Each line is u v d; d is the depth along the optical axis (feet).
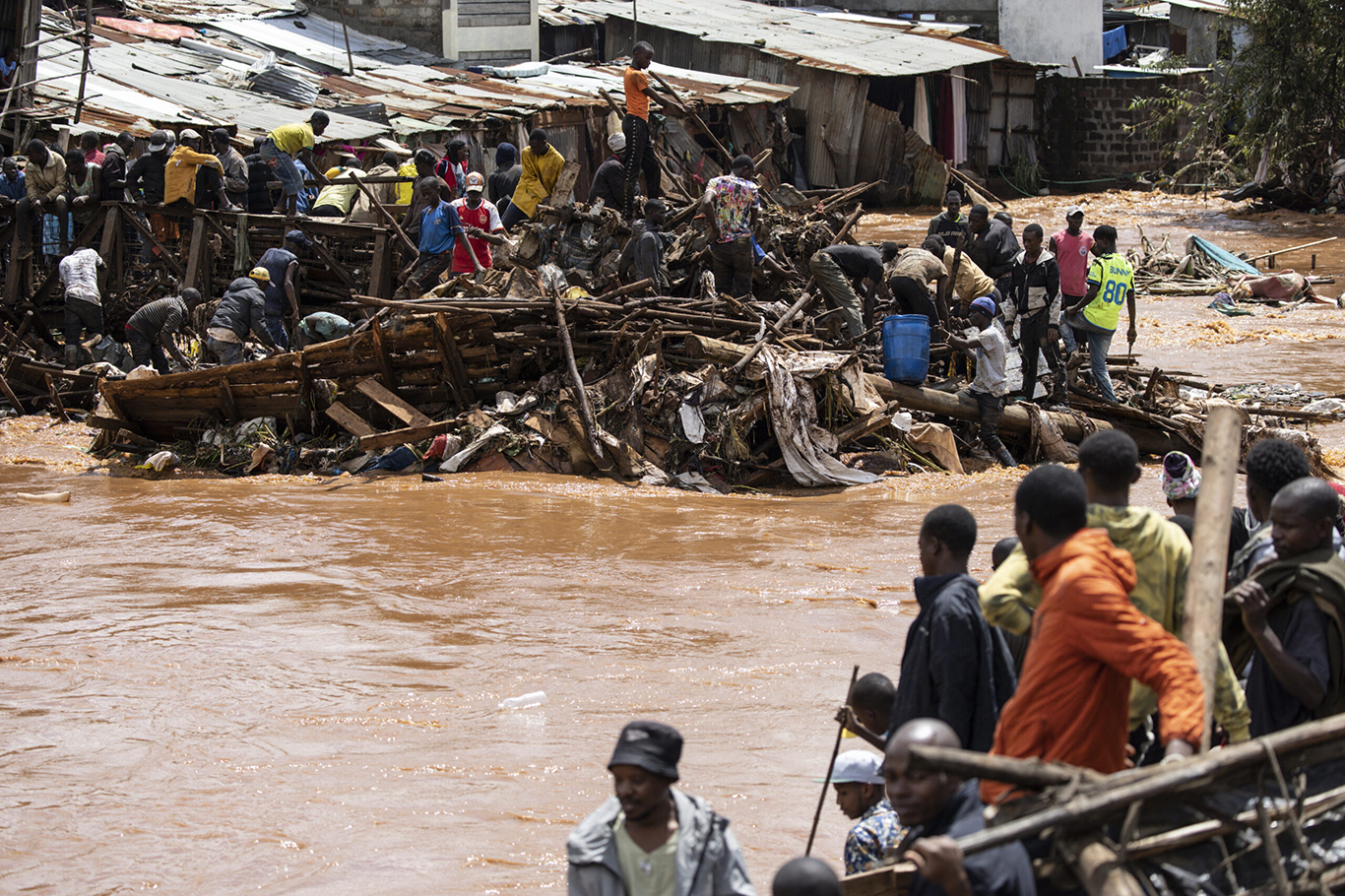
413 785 45.68
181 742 49.70
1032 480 29.04
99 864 40.04
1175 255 232.12
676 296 116.47
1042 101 348.18
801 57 292.61
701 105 257.34
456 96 225.15
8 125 161.48
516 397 104.88
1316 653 32.55
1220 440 32.01
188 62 212.23
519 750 48.73
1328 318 177.06
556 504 91.15
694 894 26.76
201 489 96.94
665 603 67.56
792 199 144.46
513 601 68.18
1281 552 33.94
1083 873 24.58
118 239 133.39
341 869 39.55
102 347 127.13
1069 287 112.37
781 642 60.85
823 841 40.98
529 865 39.68
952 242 128.36
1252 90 269.85
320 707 53.31
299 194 146.92
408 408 103.24
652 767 26.40
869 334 111.24
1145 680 26.53
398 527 84.23
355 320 129.70
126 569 74.23
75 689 55.47
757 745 48.85
